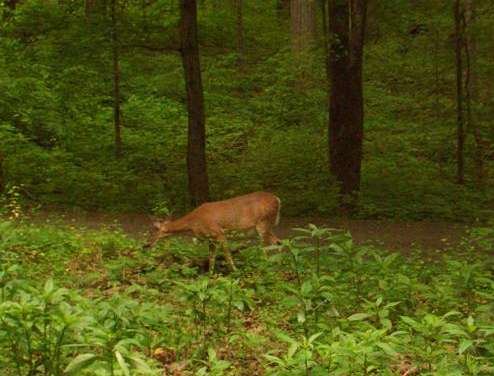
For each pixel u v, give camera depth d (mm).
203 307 6520
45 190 16156
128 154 18875
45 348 4379
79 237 11102
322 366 4598
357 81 16453
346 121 16500
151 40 18016
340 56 16375
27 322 4301
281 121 22047
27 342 4426
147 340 5129
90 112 19688
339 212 15789
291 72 22234
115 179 17094
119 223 14195
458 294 7707
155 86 23531
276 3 30469
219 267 10062
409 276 9289
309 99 22016
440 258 11734
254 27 28844
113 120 21094
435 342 5707
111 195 16031
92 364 4031
